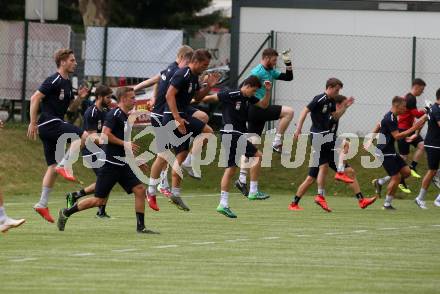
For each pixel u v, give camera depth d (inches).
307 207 2476.6
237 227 1941.4
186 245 1631.4
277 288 1224.2
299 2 3553.2
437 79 3452.3
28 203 2529.5
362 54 3486.7
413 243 1717.5
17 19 5679.1
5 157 3058.6
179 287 1224.2
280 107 2512.3
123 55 3555.6
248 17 3572.8
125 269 1364.4
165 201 2608.3
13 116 3599.9
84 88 2057.1
